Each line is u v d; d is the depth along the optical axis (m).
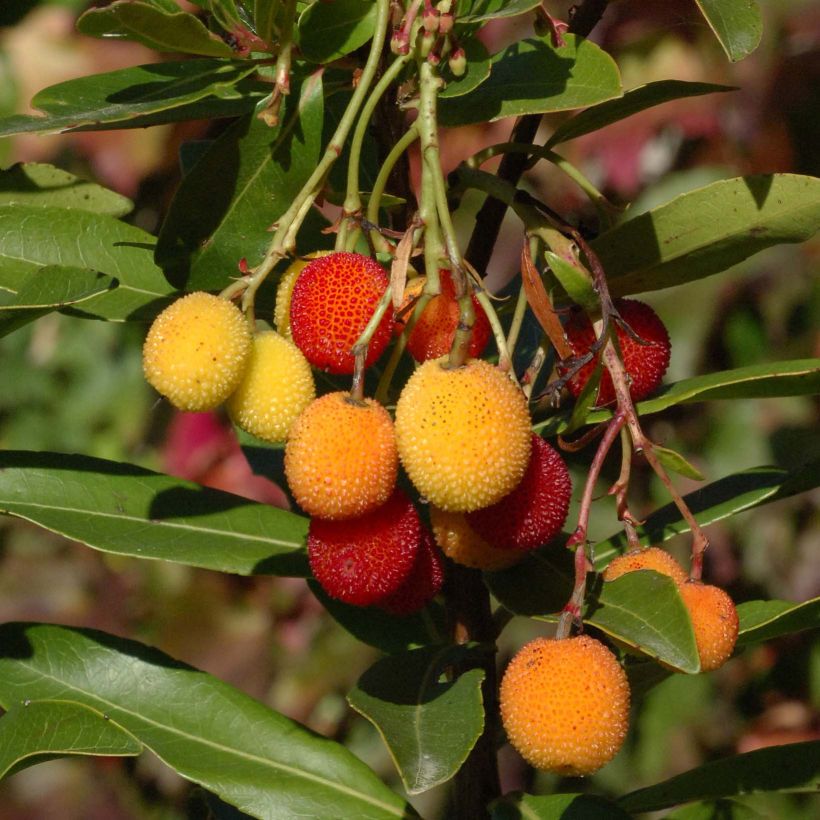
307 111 0.51
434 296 0.48
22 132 0.49
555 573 0.52
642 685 0.56
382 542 0.48
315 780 0.54
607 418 0.51
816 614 0.51
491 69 0.51
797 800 0.86
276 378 0.48
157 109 0.50
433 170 0.48
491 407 0.47
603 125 0.53
